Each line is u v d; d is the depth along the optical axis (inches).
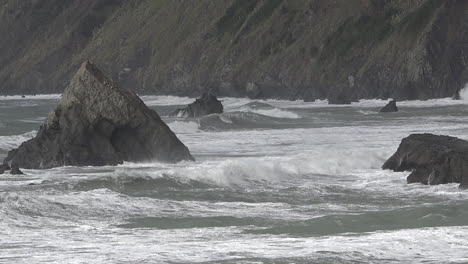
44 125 3090.6
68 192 2342.5
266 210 2143.2
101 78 3034.0
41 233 1797.5
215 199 2325.3
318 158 2945.4
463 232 1752.0
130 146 3058.6
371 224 1910.7
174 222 1945.1
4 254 1578.5
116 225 1904.5
